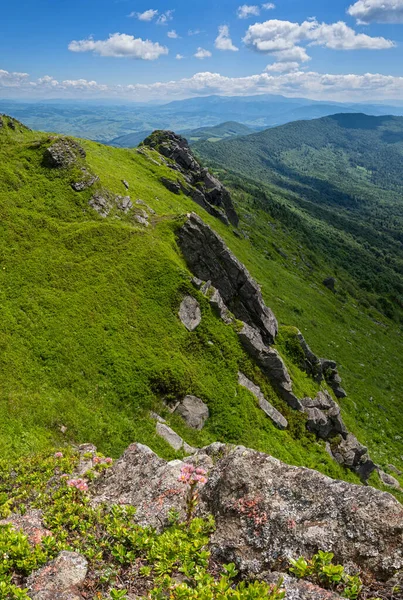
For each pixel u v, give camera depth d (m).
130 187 64.38
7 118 63.69
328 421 40.66
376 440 55.59
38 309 33.06
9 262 35.97
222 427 31.73
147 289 39.03
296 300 93.25
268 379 39.06
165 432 28.59
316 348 76.62
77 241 40.62
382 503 8.70
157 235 45.72
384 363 88.69
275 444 32.50
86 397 28.69
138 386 30.89
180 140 125.25
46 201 44.44
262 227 164.88
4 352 28.75
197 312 39.25
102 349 32.22
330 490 9.46
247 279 46.44
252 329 41.88
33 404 26.00
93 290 36.50
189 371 33.84
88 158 68.94
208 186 111.75
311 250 183.25
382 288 188.88
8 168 45.62
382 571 7.64
